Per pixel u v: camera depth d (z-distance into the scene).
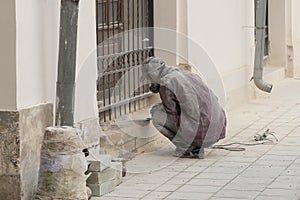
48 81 8.38
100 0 10.60
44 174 7.82
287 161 10.26
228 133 12.15
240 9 14.88
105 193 8.69
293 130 12.41
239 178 9.38
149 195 8.67
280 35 18.16
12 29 7.80
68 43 8.24
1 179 7.94
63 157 7.78
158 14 11.94
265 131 11.98
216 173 9.65
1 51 7.83
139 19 11.64
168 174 9.62
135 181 9.28
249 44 15.31
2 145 7.89
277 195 8.59
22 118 7.90
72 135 7.86
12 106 7.85
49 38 8.38
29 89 8.06
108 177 8.76
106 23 10.78
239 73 14.75
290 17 18.28
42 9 8.25
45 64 8.33
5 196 7.95
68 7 8.20
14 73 7.82
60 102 8.32
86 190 8.10
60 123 8.34
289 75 18.42
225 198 8.52
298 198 8.46
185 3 11.98
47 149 7.82
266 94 15.95
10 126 7.86
